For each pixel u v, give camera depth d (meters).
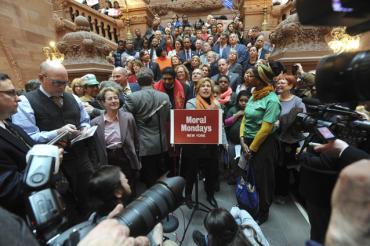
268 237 2.10
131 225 0.71
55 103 1.87
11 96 1.29
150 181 2.60
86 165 1.99
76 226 0.78
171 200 0.86
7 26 3.95
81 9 7.80
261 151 2.13
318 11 0.44
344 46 1.89
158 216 0.80
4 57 3.91
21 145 1.34
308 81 2.54
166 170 3.04
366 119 1.13
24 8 4.27
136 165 2.31
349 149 1.04
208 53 4.69
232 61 4.36
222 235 1.40
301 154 1.48
